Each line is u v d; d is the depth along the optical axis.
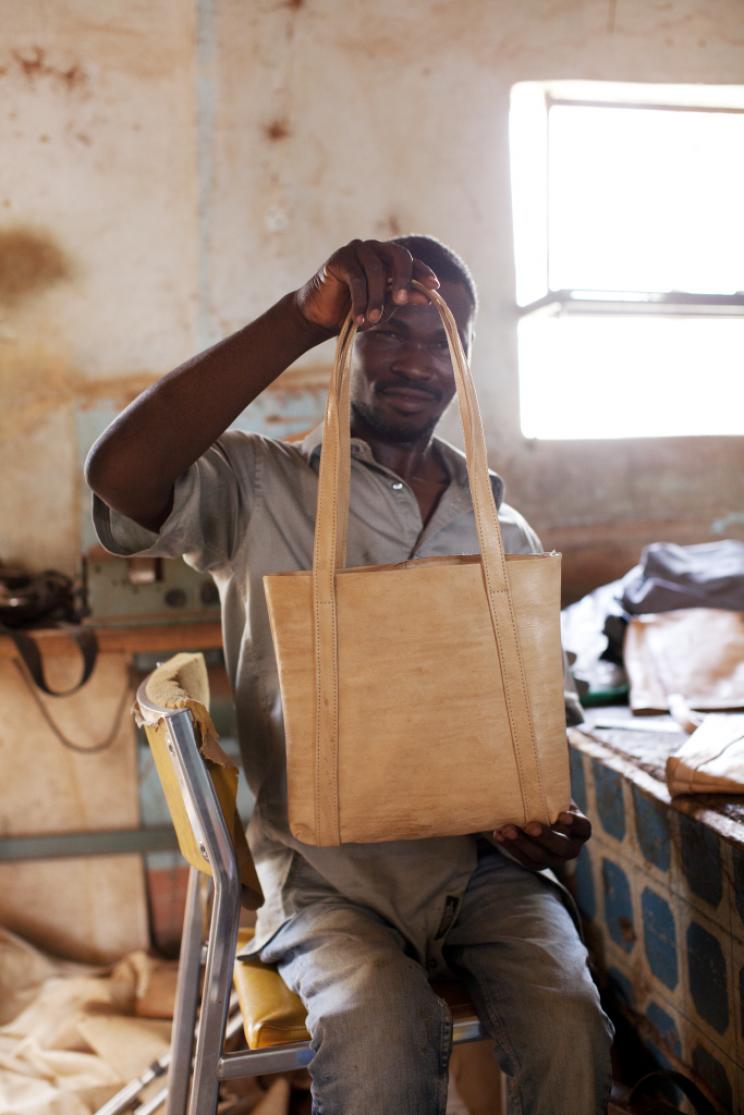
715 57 2.93
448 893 1.36
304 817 1.16
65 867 2.62
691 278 3.02
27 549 2.69
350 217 2.79
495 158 2.85
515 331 2.88
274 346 1.17
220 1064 1.21
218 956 1.18
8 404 2.67
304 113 2.75
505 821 1.19
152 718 1.20
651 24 2.90
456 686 1.16
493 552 1.16
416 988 1.18
